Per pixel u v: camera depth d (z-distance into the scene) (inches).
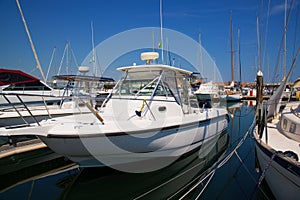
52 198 181.6
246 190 179.5
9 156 234.2
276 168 138.5
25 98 347.6
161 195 179.5
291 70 229.8
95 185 191.5
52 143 171.0
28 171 237.5
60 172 235.1
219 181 195.3
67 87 355.3
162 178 203.6
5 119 276.8
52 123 183.6
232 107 753.6
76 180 193.5
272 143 178.2
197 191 180.5
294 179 122.6
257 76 254.8
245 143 308.2
